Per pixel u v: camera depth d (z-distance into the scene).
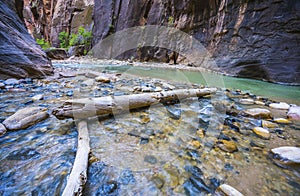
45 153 1.23
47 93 2.82
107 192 0.92
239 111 2.33
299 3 4.43
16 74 3.69
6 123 1.56
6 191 0.89
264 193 0.93
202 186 0.99
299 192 0.94
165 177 1.06
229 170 1.12
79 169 1.01
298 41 4.46
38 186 0.94
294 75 4.50
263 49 5.35
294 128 1.80
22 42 4.29
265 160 1.23
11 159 1.15
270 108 2.54
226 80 5.24
